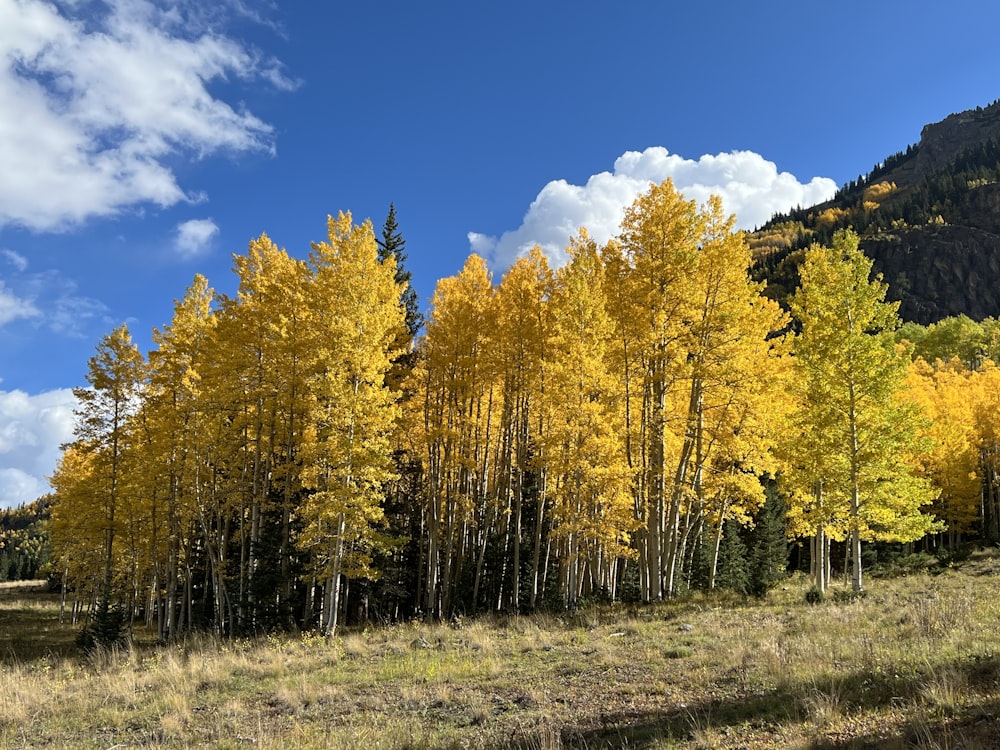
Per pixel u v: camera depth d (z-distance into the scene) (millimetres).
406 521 27344
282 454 24422
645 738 6812
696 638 12766
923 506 38250
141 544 27297
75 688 13594
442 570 27406
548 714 8484
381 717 9258
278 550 21812
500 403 25812
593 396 19797
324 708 10148
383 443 18203
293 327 21484
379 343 18750
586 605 20578
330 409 17875
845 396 18031
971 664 7645
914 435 17234
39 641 28078
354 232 19031
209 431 22578
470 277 23750
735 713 7238
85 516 24875
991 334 75938
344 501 17641
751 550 34219
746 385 18344
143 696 12133
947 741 5023
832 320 18344
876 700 6812
